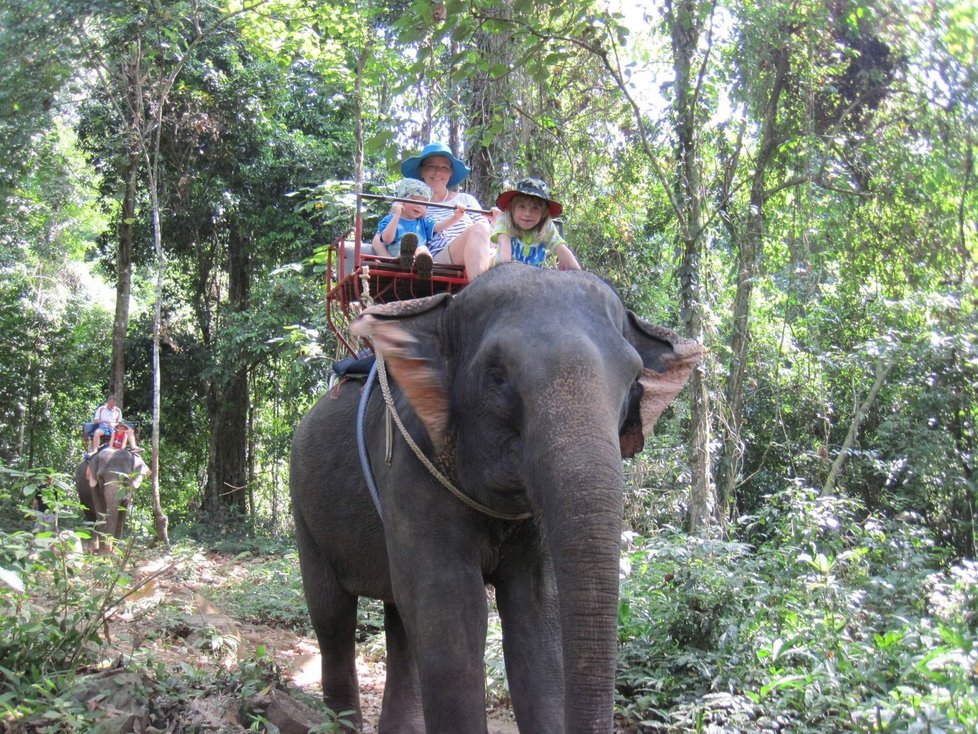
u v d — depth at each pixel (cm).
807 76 1310
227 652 645
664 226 1367
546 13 884
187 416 2558
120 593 698
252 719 451
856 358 1276
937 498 1275
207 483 2384
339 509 446
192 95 2055
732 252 1352
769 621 650
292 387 2128
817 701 535
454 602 346
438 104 1223
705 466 1114
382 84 1308
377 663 792
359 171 1391
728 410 1220
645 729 569
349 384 479
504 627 374
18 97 1831
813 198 1343
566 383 275
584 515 251
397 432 374
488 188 1136
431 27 675
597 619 246
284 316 2027
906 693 521
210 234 2384
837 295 1402
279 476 2755
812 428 1445
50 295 2783
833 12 1328
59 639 479
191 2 1891
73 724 393
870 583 768
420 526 354
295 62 2172
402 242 416
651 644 638
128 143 1927
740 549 727
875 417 1402
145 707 435
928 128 1333
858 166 1362
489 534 361
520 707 362
